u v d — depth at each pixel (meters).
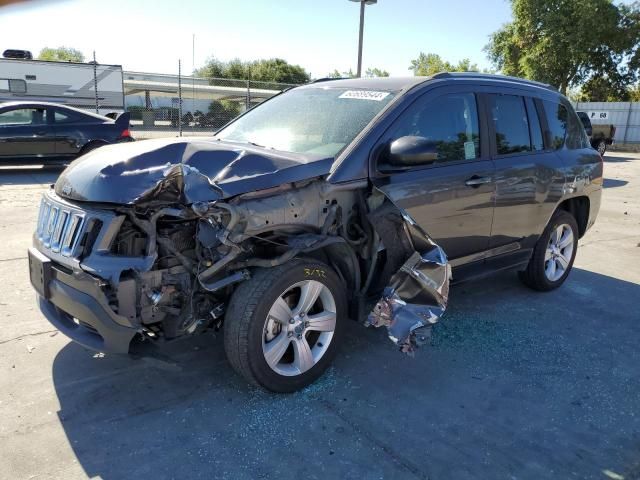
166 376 3.50
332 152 3.51
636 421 3.23
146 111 23.83
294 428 3.02
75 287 2.94
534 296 5.32
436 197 3.83
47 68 19.94
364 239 3.50
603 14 32.78
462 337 4.29
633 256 7.00
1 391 3.25
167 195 3.01
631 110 31.47
